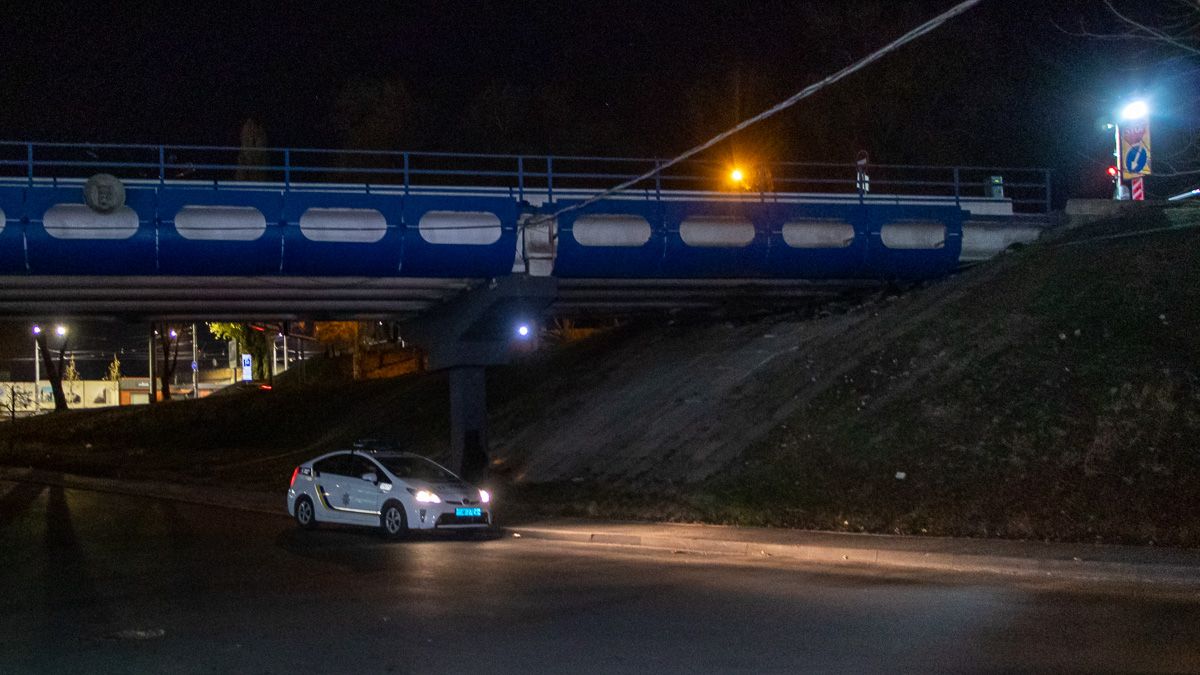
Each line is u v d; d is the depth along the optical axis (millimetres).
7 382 80312
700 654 9008
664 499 22016
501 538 19391
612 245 25125
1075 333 21438
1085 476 17156
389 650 9273
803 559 15547
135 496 31891
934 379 22125
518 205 24750
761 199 27125
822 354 26375
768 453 22328
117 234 21859
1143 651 8906
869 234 27078
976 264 28250
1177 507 15695
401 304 28625
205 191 22719
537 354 41094
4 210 21266
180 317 28891
